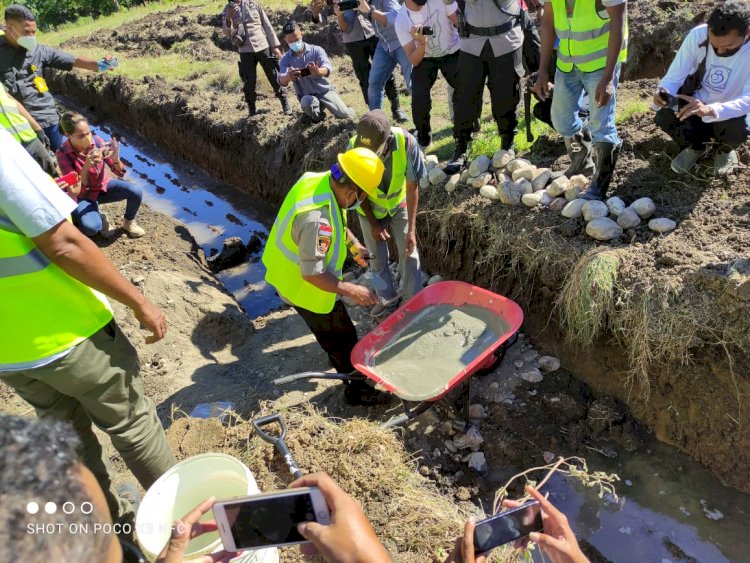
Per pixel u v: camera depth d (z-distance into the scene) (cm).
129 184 638
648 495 370
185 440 388
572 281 410
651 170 464
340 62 969
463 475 390
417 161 413
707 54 399
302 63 696
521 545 189
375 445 367
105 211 736
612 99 406
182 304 574
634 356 388
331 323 395
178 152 996
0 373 252
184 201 878
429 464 395
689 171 445
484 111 652
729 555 334
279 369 494
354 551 145
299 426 385
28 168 219
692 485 370
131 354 279
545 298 451
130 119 1109
